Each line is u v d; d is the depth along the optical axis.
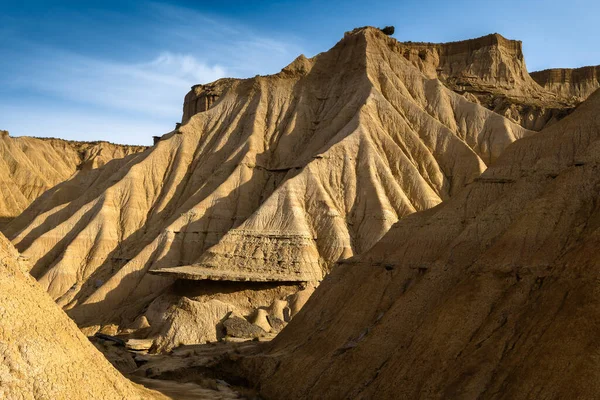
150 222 86.50
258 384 38.19
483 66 116.00
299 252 68.88
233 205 82.00
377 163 79.25
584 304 23.42
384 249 42.31
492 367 24.70
